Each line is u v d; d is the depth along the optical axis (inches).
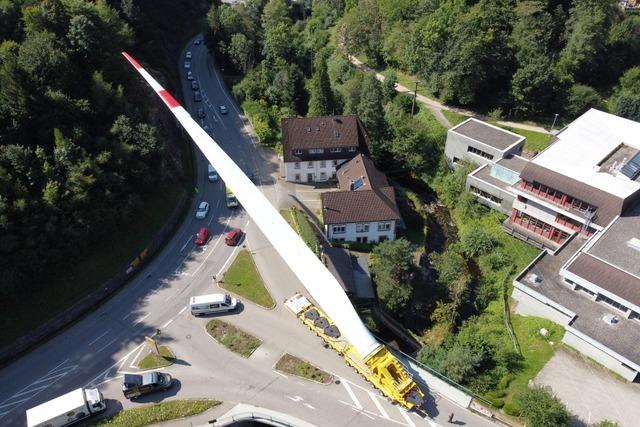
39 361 2058.3
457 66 3575.3
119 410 1831.9
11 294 2148.1
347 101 3809.1
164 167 3016.7
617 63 3907.5
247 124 3941.9
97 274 2421.3
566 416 1664.6
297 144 3213.6
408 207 3110.2
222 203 3061.0
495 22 3730.3
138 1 4726.9
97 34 3002.0
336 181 3341.5
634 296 1984.5
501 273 2586.1
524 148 3435.0
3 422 1818.4
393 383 1765.5
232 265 2559.1
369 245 2770.7
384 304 2357.3
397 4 4424.2
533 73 3523.6
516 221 2847.0
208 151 2741.1
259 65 4658.0
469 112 3804.1
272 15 5305.1
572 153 2711.6
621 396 1849.2
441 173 3336.6
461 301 2422.5
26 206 2288.4
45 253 2284.7
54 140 2620.6
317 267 2143.2
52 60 2689.5
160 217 2824.8
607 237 2305.6
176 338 2143.2
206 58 5004.9
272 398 1861.5
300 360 2012.8
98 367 2021.4
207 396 1876.2
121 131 2849.4
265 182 3312.0
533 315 2240.4
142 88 3380.9
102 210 2536.9
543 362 1998.0
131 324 2226.9
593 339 1940.2
